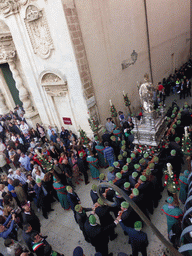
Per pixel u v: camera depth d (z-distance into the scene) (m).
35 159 8.77
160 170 6.23
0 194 7.63
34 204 7.93
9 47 12.25
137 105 14.44
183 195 5.69
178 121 7.93
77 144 9.19
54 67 10.00
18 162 9.51
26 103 13.27
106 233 4.61
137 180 5.71
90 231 4.47
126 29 11.98
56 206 7.57
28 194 7.50
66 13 8.23
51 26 8.89
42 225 6.81
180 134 7.96
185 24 21.17
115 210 5.72
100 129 10.65
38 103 12.16
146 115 7.41
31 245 4.70
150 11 14.13
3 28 11.73
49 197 7.21
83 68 9.34
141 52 13.91
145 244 4.18
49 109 11.84
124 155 6.83
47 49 9.58
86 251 5.54
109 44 10.82
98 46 10.12
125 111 13.07
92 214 4.54
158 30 15.67
